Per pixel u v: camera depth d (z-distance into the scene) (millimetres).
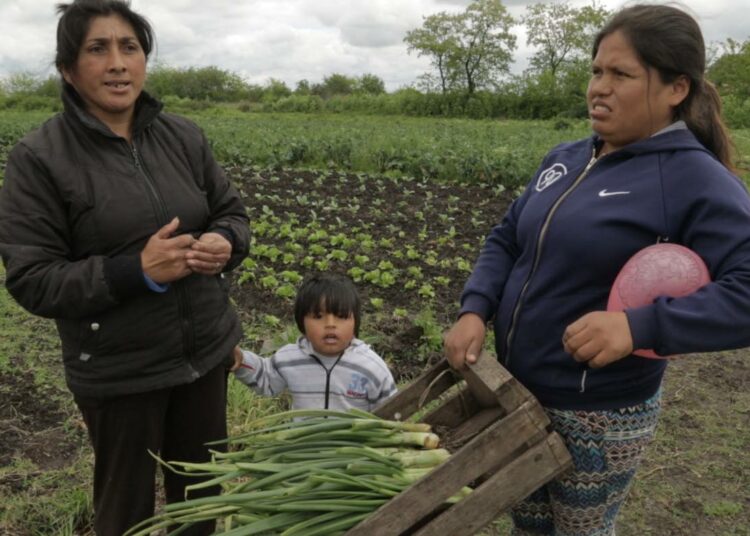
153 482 2957
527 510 2678
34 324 6492
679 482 4281
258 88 92125
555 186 2391
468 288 2559
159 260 2514
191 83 89562
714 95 2260
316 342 3334
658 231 2131
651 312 1928
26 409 4910
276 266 8609
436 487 1931
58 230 2611
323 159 18953
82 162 2609
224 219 3076
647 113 2172
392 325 6586
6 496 3922
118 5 2590
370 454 2164
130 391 2740
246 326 6562
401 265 8766
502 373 2145
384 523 1930
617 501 2494
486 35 72125
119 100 2617
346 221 11367
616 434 2340
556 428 2400
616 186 2205
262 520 2059
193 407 3039
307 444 2283
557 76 67500
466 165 16094
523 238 2457
